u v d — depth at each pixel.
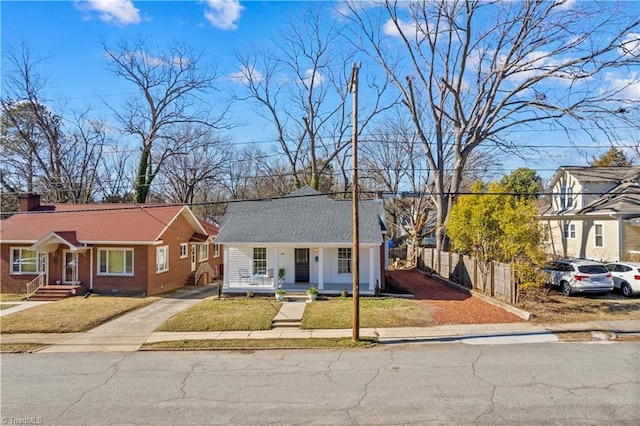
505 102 26.64
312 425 7.64
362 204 24.94
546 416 7.77
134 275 24.27
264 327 15.96
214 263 36.53
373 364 11.37
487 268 20.25
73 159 41.09
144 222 25.92
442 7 27.83
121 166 44.62
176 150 41.78
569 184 31.66
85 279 24.48
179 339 14.74
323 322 16.27
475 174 40.25
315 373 10.71
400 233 56.28
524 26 25.20
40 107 38.66
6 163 39.16
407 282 26.78
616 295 19.28
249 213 24.52
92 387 10.01
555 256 25.03
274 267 22.11
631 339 13.17
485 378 9.93
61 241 23.22
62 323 17.05
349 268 23.16
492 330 14.60
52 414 8.38
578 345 12.67
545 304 17.66
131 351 13.52
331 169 47.25
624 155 44.94
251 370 11.16
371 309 17.92
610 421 7.54
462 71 28.39
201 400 9.00
